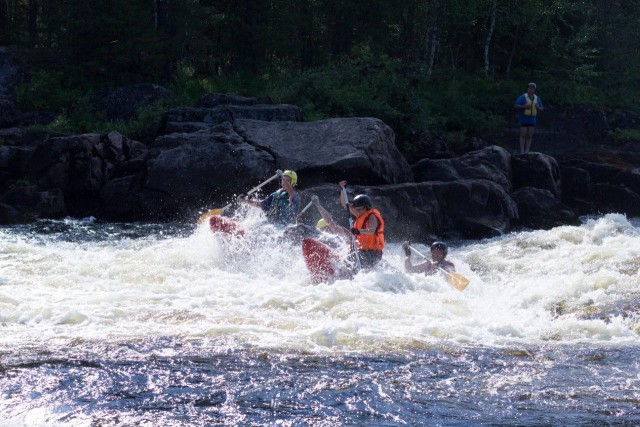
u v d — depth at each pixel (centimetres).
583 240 1683
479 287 1317
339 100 3025
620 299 1141
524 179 2539
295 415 693
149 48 3212
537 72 3962
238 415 689
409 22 4016
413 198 2091
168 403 714
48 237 1841
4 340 901
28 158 2323
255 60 3691
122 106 3005
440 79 3769
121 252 1526
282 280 1353
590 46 4328
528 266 1475
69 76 3262
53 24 3388
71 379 770
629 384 789
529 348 927
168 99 3025
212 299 1133
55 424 660
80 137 2309
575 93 3784
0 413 680
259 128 2406
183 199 2220
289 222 1577
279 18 3669
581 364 860
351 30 3953
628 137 3597
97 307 1078
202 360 841
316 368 823
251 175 2227
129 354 856
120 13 3192
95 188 2298
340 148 2291
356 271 1319
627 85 4259
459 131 3381
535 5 4078
